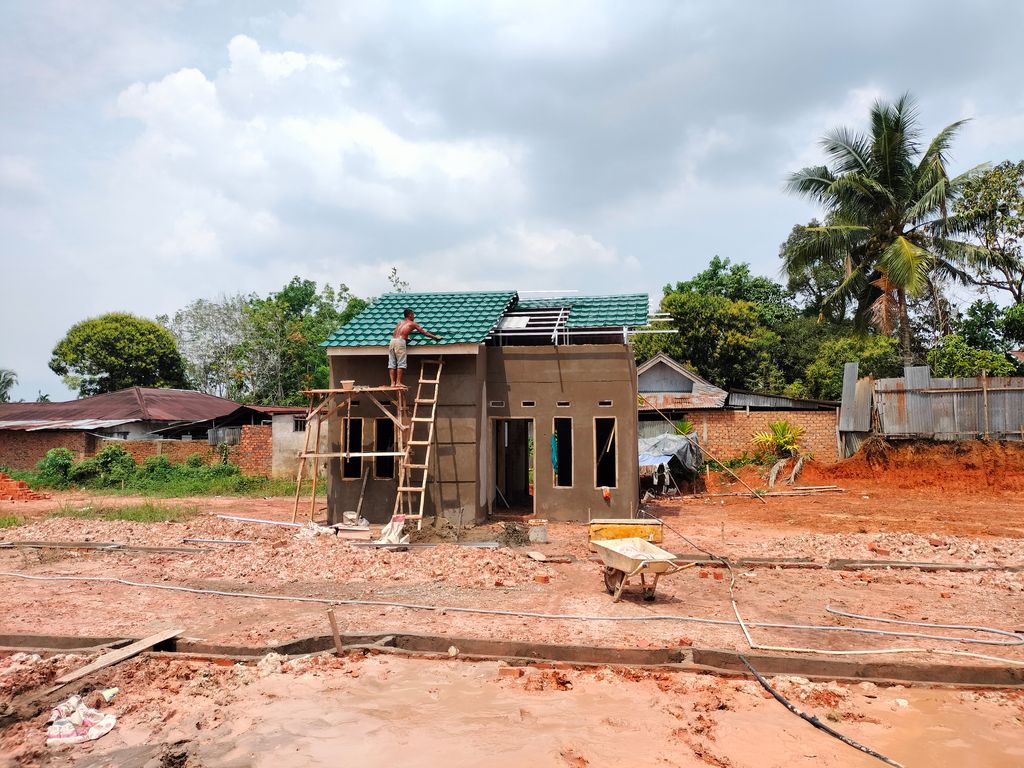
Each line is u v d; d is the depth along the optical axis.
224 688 6.29
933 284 29.45
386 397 16.70
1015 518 16.88
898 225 27.89
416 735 5.39
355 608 9.04
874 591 10.05
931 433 23.22
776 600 9.48
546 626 8.12
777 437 25.75
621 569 9.18
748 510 20.20
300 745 5.23
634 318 18.61
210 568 11.43
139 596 9.70
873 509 18.91
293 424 29.84
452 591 10.02
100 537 14.13
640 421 27.94
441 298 19.34
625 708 5.91
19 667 6.71
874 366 30.52
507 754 5.07
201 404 41.47
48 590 10.03
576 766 4.90
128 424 34.78
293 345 49.47
